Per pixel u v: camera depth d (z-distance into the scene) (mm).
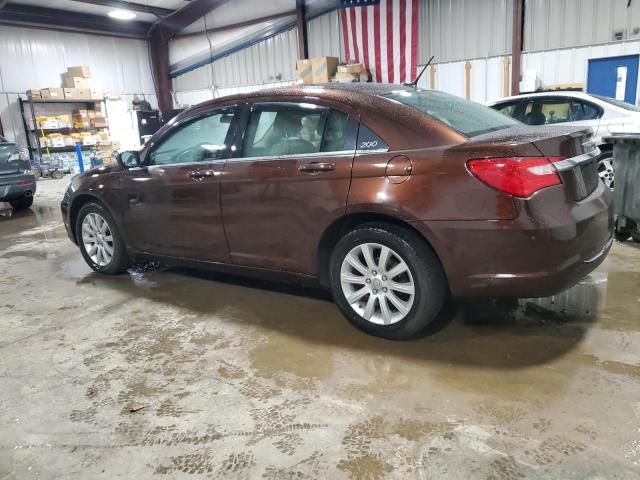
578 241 2295
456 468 1713
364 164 2564
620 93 9719
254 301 3418
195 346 2773
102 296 3688
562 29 10039
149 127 16328
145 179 3617
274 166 2906
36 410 2221
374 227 2592
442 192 2338
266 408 2139
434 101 2949
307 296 3461
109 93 15719
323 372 2414
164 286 3840
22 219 7398
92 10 15008
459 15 11102
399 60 11852
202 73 16688
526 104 6391
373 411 2072
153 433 2010
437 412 2039
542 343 2570
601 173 5762
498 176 2213
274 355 2615
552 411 2002
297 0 13305
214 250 3342
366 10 11859
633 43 9406
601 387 2148
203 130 3357
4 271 4535
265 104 3076
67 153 14742
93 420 2123
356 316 2762
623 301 3037
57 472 1812
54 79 15398
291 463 1790
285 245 2961
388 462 1765
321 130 2795
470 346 2584
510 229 2209
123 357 2691
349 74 11766
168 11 15945
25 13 13922
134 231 3811
